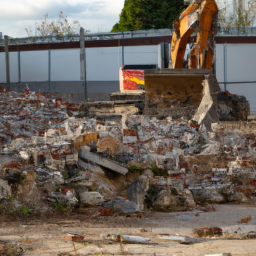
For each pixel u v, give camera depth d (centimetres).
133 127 1759
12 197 1023
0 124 1914
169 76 2453
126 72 3900
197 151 1466
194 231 877
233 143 1566
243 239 828
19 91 4319
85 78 4241
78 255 693
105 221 970
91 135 1358
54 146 1302
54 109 2552
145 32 4366
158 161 1273
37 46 4331
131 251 720
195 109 2433
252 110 4238
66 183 1123
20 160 1179
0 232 846
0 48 4397
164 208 1107
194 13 2416
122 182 1205
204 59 2517
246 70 4250
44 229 880
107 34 4369
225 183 1249
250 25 4744
